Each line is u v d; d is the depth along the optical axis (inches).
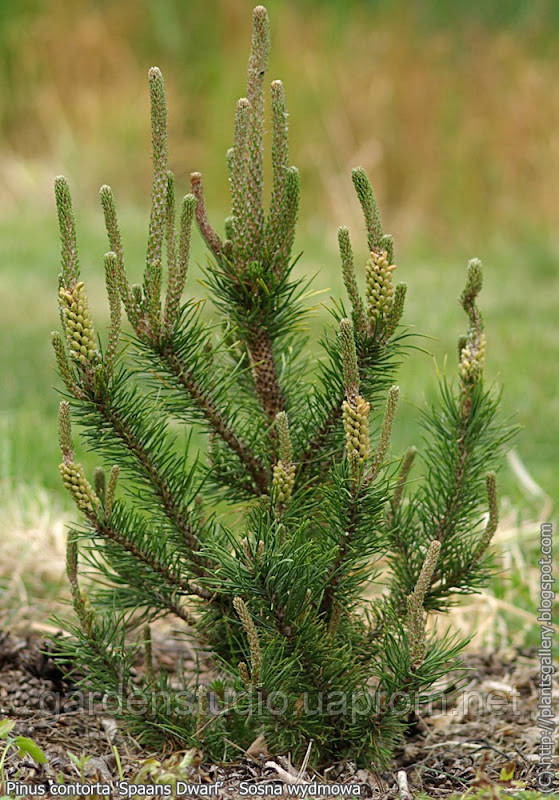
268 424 140.8
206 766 136.9
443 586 143.4
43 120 588.7
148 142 585.6
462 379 138.6
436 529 143.8
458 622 199.6
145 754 140.5
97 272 434.0
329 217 525.3
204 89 585.0
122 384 129.2
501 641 194.4
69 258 122.0
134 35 601.9
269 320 134.7
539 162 525.3
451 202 525.0
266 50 127.0
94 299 386.9
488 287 446.0
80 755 138.6
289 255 132.8
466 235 519.5
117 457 133.4
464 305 137.1
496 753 147.9
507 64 540.1
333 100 533.0
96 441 130.8
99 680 142.8
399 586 145.6
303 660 130.6
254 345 138.3
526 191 525.3
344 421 123.4
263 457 140.6
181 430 260.5
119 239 126.4
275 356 145.6
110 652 140.9
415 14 565.3
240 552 125.5
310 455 139.0
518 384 319.3
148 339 129.1
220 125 545.6
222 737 138.9
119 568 142.3
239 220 129.7
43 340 352.8
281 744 136.6
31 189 558.6
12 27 591.8
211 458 142.6
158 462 134.3
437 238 522.6
